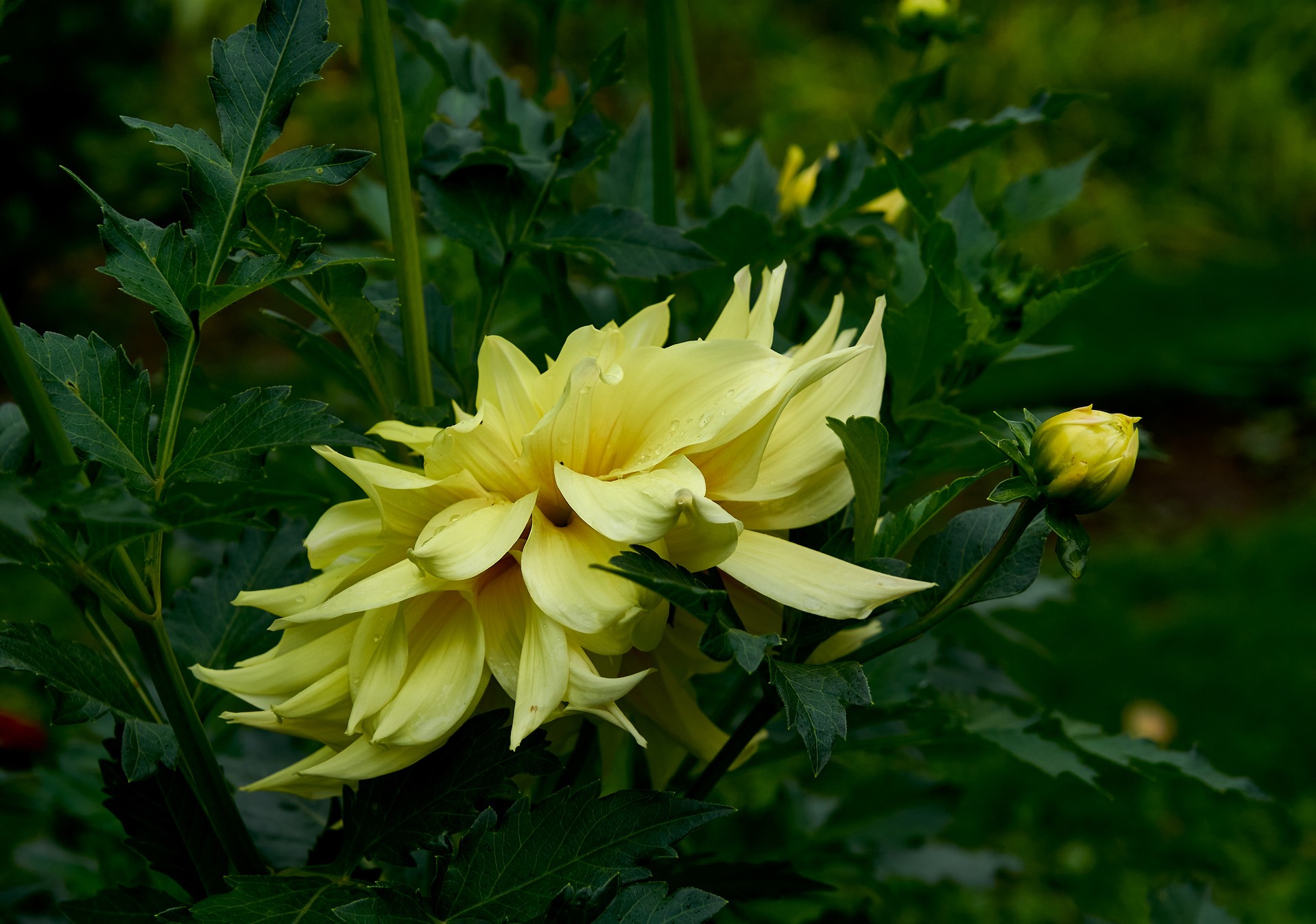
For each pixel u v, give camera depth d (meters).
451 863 1.03
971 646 1.66
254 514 1.02
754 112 6.64
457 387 1.22
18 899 1.41
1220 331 5.80
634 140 1.39
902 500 1.42
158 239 1.04
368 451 1.12
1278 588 4.09
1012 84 6.88
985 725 1.26
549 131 1.31
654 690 1.08
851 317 1.29
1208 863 2.87
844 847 1.51
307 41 1.06
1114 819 3.00
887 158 1.22
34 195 4.36
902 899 2.49
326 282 1.09
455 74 1.31
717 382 1.04
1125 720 3.28
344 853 1.05
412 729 1.02
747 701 1.33
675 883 1.19
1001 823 3.00
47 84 4.23
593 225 1.18
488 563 1.01
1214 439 5.30
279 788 1.06
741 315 1.08
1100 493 1.03
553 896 1.03
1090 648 3.75
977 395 5.10
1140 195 6.92
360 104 4.71
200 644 1.17
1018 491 1.03
